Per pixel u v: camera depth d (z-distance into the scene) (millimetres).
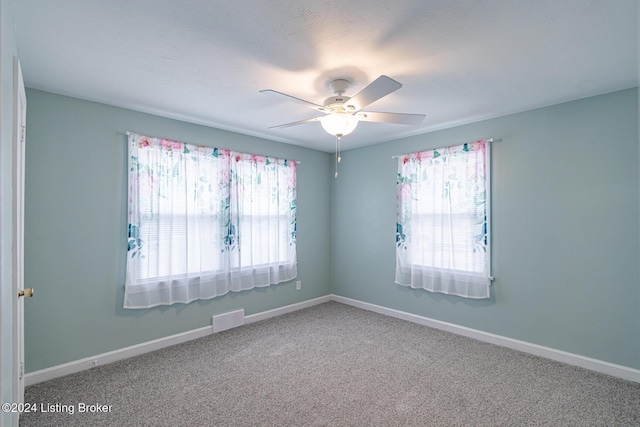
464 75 2238
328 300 4754
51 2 1453
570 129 2721
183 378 2480
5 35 1173
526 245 2955
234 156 3615
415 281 3705
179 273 3162
